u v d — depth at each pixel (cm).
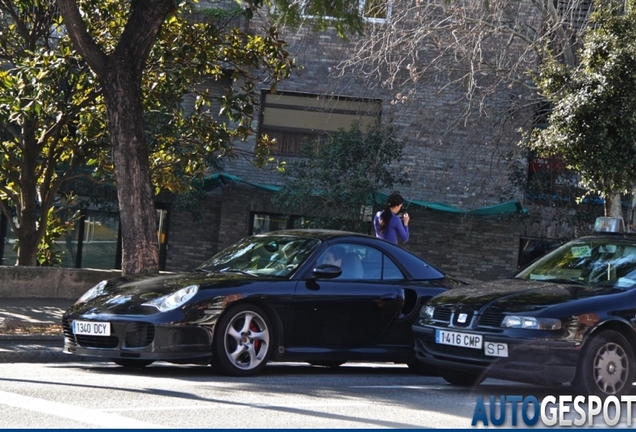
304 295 1140
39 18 2052
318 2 1733
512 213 2575
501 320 994
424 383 1158
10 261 2888
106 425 752
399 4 2103
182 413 820
